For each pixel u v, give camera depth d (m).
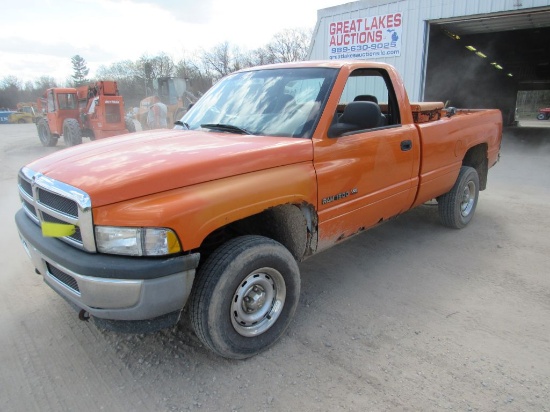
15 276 4.11
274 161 2.82
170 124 17.52
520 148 14.88
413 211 6.25
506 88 31.22
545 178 9.00
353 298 3.67
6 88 77.00
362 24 13.80
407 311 3.44
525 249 4.75
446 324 3.24
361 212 3.60
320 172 3.11
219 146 2.84
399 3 12.85
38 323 3.29
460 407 2.39
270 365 2.80
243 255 2.64
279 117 3.39
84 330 3.20
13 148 16.61
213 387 2.60
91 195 2.25
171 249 2.32
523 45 20.05
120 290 2.27
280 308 2.98
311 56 15.50
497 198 7.14
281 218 3.12
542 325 3.22
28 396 2.52
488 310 3.44
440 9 12.07
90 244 2.29
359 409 2.39
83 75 84.94
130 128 15.46
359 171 3.46
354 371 2.71
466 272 4.17
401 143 3.91
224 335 2.65
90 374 2.72
